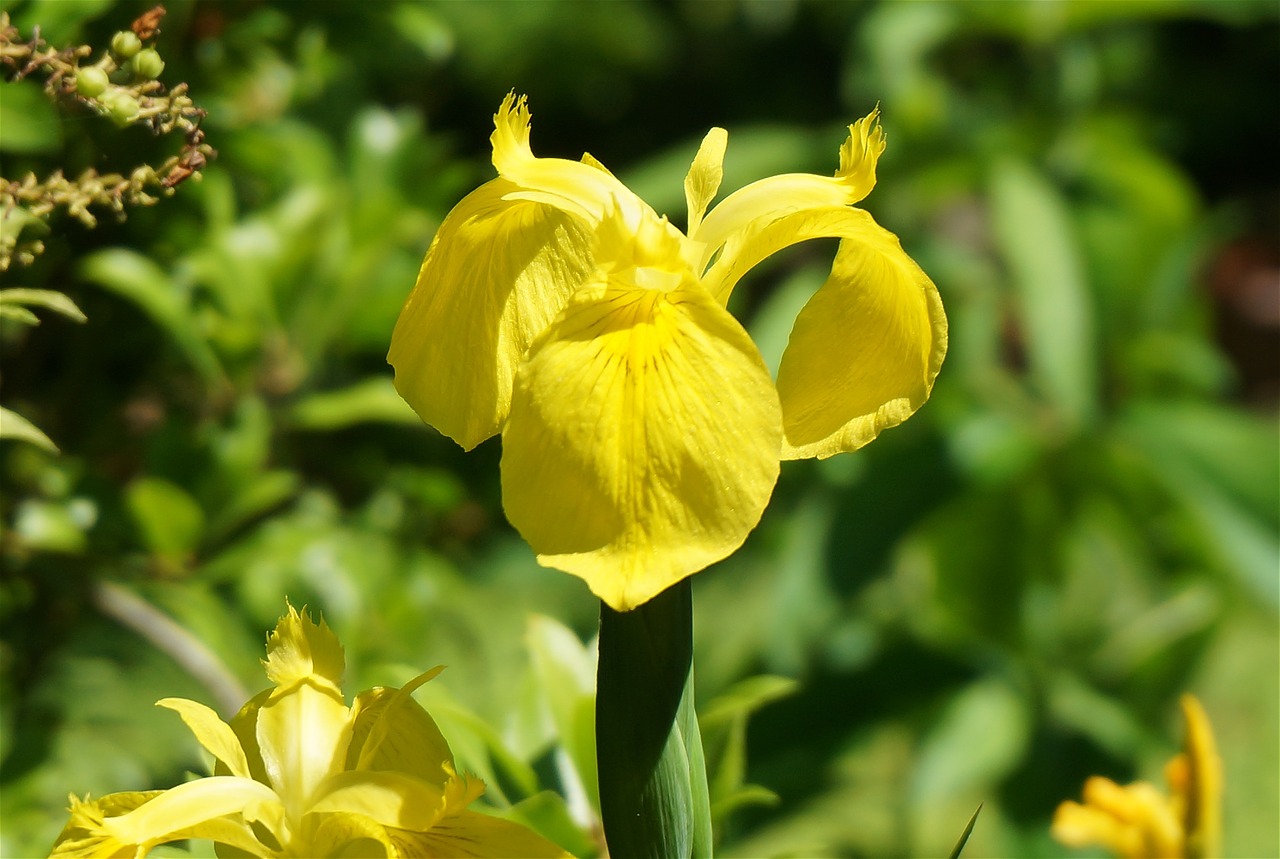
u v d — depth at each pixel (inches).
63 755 52.4
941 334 30.1
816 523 86.7
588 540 28.9
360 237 57.2
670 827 30.1
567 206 30.2
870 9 133.3
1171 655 85.2
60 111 36.0
